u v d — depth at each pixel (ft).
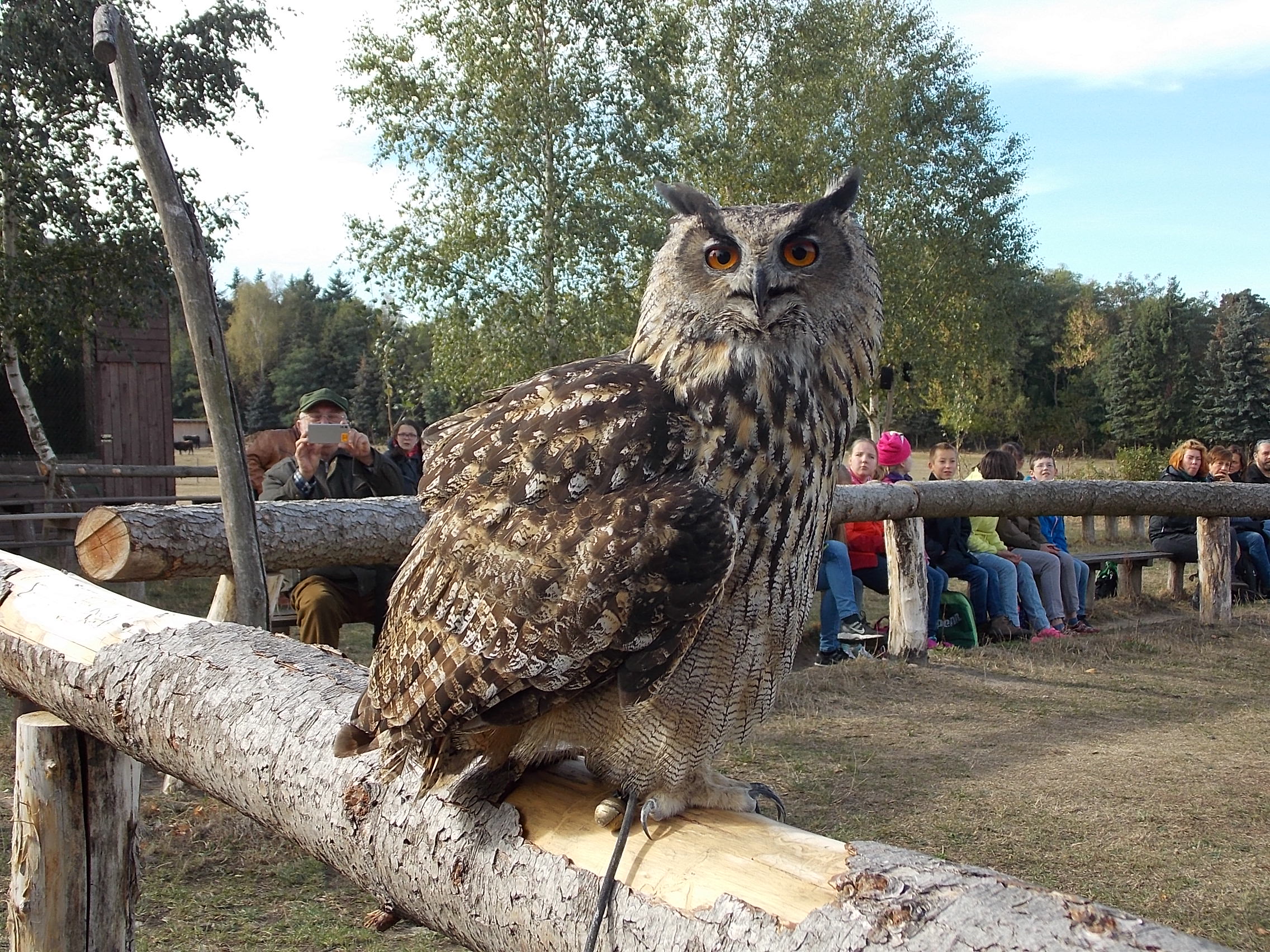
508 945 6.66
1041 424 201.57
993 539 34.53
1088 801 18.94
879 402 110.32
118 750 9.98
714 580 7.17
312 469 23.31
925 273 105.50
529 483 7.50
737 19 93.20
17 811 10.43
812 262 8.79
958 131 106.73
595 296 70.13
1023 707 24.98
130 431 57.88
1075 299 222.89
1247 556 42.57
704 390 8.11
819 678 27.09
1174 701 25.89
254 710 8.26
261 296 284.82
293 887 15.83
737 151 90.12
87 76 45.06
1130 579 41.19
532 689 7.14
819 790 19.39
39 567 11.65
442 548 7.59
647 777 7.23
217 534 18.60
